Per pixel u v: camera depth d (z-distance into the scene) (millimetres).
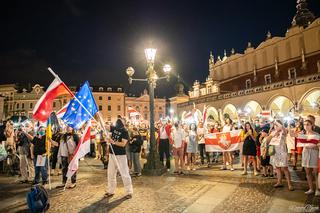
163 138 13547
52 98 8375
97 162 16781
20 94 75625
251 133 11156
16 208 7219
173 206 7039
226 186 9148
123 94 77250
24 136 11117
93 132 18844
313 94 33375
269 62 47562
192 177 10945
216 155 15953
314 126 8320
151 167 11922
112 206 7176
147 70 12531
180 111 57719
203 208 6820
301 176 10492
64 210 6922
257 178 10359
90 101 8789
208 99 49125
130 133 13055
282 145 8469
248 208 6723
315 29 40438
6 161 13406
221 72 58219
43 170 10242
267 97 38062
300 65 41938
